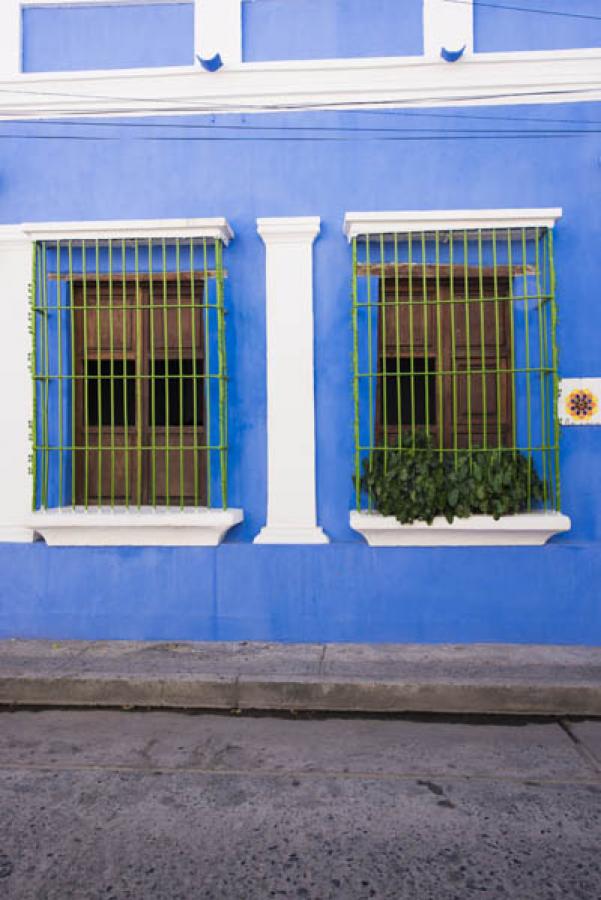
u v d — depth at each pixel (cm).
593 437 595
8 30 621
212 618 599
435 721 479
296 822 353
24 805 370
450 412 605
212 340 608
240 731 464
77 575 604
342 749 436
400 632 590
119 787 389
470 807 367
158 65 620
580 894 300
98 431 621
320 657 555
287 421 602
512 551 585
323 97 607
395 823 352
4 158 621
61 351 613
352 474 604
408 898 298
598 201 596
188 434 621
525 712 490
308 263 603
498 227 578
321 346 607
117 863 321
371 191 607
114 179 618
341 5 612
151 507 616
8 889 303
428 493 569
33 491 605
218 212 614
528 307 595
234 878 311
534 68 596
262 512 610
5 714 494
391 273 601
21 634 607
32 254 604
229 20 611
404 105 604
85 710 500
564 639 584
